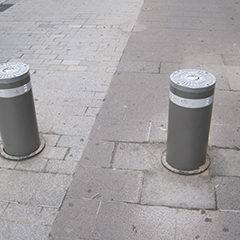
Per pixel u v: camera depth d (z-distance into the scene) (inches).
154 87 244.4
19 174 173.6
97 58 288.8
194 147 163.2
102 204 156.3
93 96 235.6
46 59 289.7
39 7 426.9
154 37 327.3
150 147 189.0
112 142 193.5
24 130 175.5
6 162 181.0
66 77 260.2
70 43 319.0
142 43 315.0
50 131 202.7
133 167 176.1
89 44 315.6
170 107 158.6
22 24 370.3
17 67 169.2
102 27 354.0
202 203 155.6
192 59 284.2
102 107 223.8
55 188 165.5
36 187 166.2
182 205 154.8
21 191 164.4
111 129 203.5
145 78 256.2
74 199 159.3
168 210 152.6
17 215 152.6
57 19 381.7
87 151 187.5
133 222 147.9
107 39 325.1
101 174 172.4
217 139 193.5
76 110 221.1
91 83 251.4
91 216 150.9
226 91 239.0
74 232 144.4
